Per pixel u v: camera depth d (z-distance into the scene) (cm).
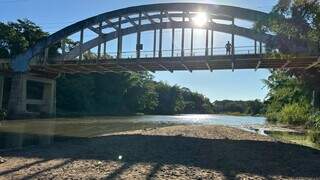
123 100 16538
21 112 8856
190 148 2697
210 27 7725
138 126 6241
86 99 13825
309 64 6412
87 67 8388
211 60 7100
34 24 12338
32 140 3653
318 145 3272
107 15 8288
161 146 2794
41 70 9031
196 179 1612
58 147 2781
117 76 15788
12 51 11375
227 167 1914
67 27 8575
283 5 2756
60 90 12850
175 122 8456
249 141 3309
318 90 6525
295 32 2855
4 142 3434
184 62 7375
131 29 8281
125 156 2275
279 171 1822
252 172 1789
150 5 8012
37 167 1884
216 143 3067
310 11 2650
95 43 8538
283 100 9025
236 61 6994
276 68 7344
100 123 7212
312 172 1809
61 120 8200
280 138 3872
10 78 9981
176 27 7950
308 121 5716
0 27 11419
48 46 8750
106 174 1698
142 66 7900
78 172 1745
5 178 1602
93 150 2556
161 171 1788
